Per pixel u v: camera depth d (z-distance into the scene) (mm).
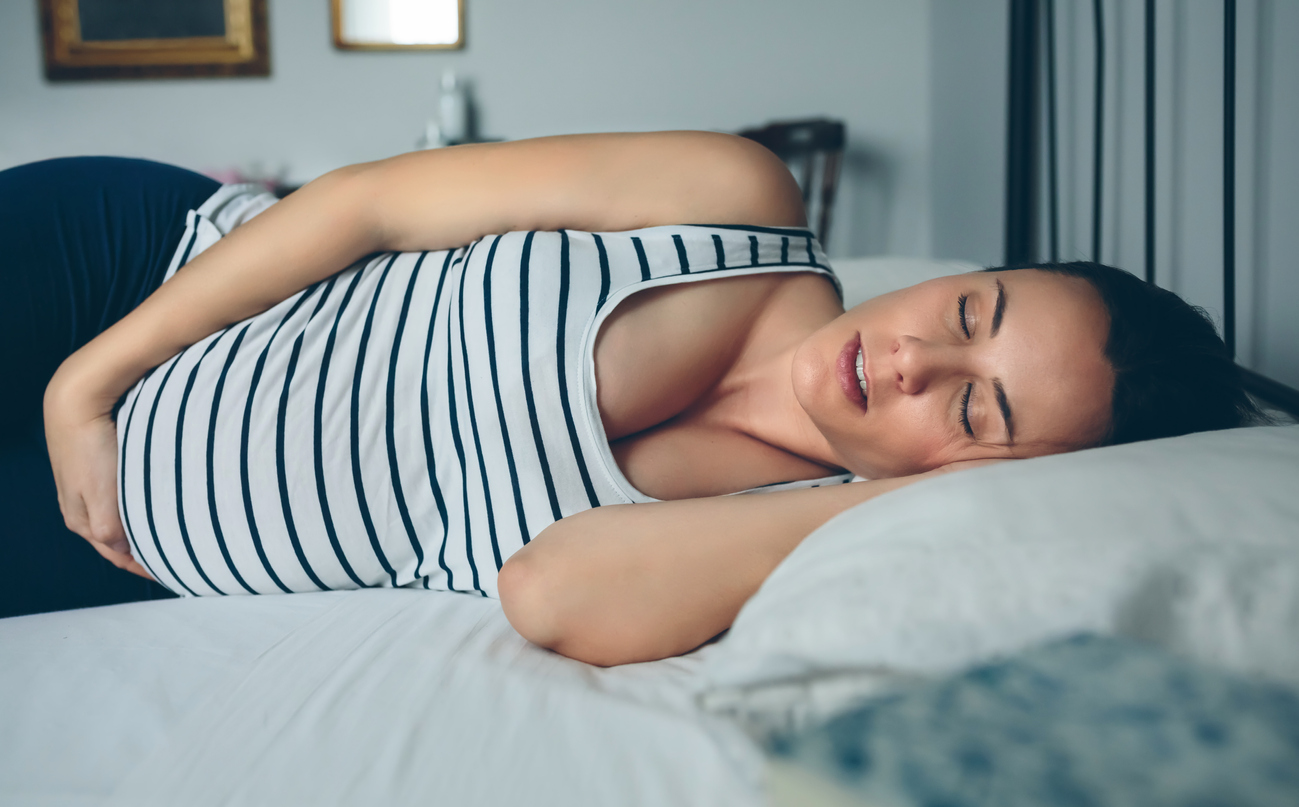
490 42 3111
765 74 3078
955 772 222
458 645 603
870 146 3078
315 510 787
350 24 3105
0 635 644
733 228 835
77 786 449
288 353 807
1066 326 734
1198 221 1192
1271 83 1000
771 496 683
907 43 3021
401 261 858
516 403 738
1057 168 1790
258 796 430
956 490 442
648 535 641
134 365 840
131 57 3123
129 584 952
